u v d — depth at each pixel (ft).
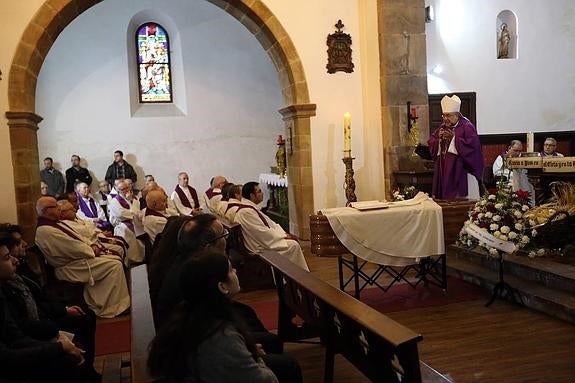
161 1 37.60
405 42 26.71
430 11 34.47
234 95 39.81
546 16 36.91
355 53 27.12
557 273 16.02
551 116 37.47
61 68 36.22
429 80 35.06
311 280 11.23
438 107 35.09
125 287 17.83
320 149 26.86
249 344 6.72
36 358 8.66
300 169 26.71
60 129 36.50
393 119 26.76
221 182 24.84
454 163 21.36
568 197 19.25
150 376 6.37
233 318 6.65
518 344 13.12
